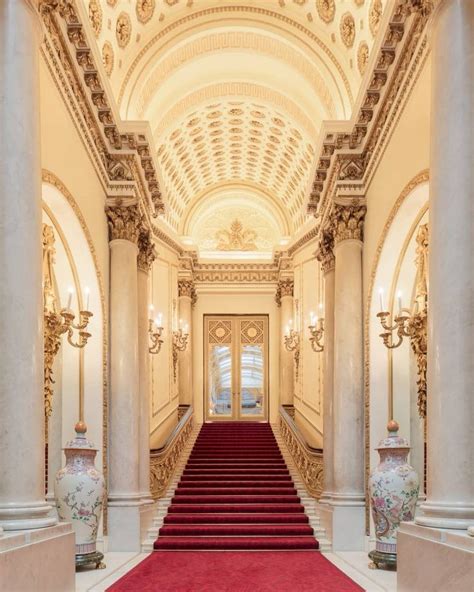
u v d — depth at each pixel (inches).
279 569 349.4
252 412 855.1
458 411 208.8
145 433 461.7
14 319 205.5
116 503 407.8
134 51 455.8
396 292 404.8
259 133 674.2
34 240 213.2
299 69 488.4
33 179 215.6
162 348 716.0
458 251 214.1
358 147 431.8
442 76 223.6
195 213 845.2
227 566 359.6
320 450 520.4
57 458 390.3
